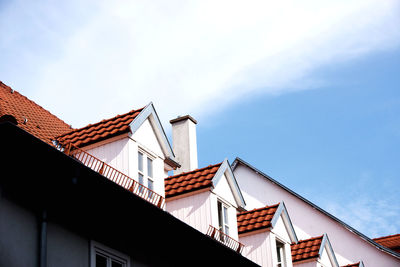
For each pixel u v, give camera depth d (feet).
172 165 72.74
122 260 50.44
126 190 47.01
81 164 43.45
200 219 69.15
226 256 60.59
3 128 39.09
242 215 81.35
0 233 39.99
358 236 114.21
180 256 57.26
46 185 43.86
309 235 116.98
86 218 47.57
